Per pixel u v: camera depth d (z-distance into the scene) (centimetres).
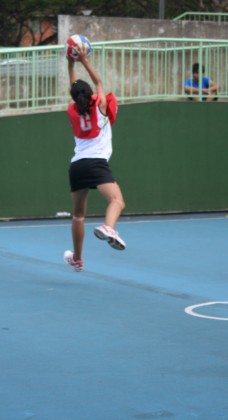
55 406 826
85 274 1523
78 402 837
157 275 1531
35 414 804
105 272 1548
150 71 2466
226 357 991
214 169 2553
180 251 1808
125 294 1352
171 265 1638
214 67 2545
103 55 2406
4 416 798
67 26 2591
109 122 1316
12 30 5122
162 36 2753
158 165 2472
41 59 2334
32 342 1048
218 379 908
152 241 1944
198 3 4934
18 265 1606
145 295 1348
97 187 1304
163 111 2470
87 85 1300
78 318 1176
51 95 2355
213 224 2267
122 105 2414
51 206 2347
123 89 2430
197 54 2545
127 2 4984
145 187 2459
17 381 898
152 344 1044
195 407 823
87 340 1059
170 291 1387
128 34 2689
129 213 2441
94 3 4866
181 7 4975
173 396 854
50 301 1285
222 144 2561
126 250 1805
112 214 1273
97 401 839
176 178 2498
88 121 1296
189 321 1168
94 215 2403
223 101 2559
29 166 2320
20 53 2320
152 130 2459
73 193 1343
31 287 1392
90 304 1270
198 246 1883
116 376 916
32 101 2330
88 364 959
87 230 2102
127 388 878
